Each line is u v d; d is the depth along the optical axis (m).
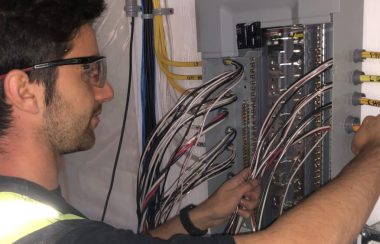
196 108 1.09
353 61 0.86
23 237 0.56
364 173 0.67
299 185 0.95
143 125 1.28
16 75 0.60
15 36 0.60
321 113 0.89
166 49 1.30
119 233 0.59
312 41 0.87
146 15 1.21
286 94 0.88
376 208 0.91
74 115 0.68
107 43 1.51
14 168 0.64
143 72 1.25
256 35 0.94
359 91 0.89
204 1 1.03
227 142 1.11
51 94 0.64
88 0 0.67
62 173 1.93
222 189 0.99
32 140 0.65
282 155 0.92
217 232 1.11
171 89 1.33
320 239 0.57
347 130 0.86
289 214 0.61
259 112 1.03
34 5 0.60
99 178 1.75
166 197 1.21
